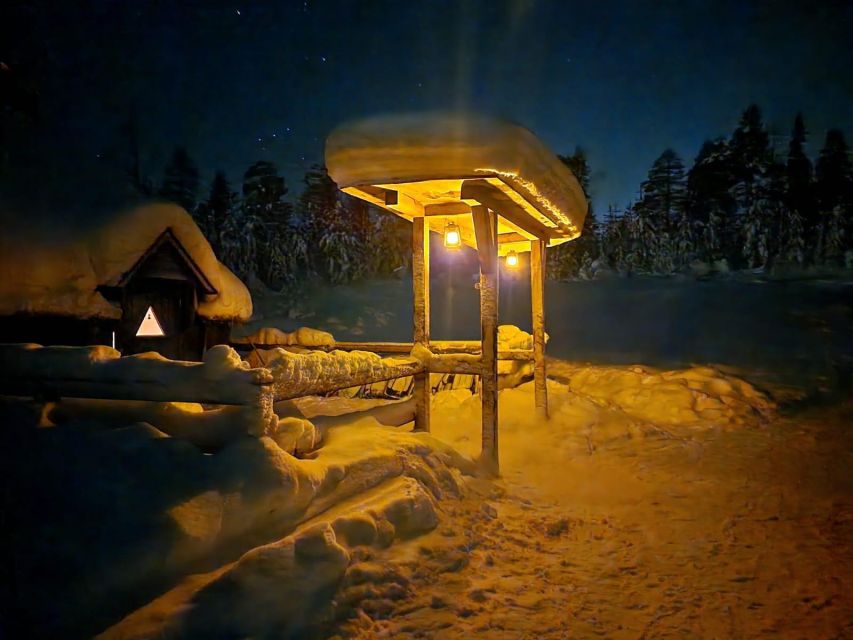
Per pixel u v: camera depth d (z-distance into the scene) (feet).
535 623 9.97
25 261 17.39
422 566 11.00
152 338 22.79
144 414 10.46
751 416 29.76
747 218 67.51
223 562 8.98
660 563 12.84
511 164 14.24
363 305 67.00
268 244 72.79
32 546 8.36
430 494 13.52
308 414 18.12
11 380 10.86
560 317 59.77
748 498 17.71
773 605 11.05
